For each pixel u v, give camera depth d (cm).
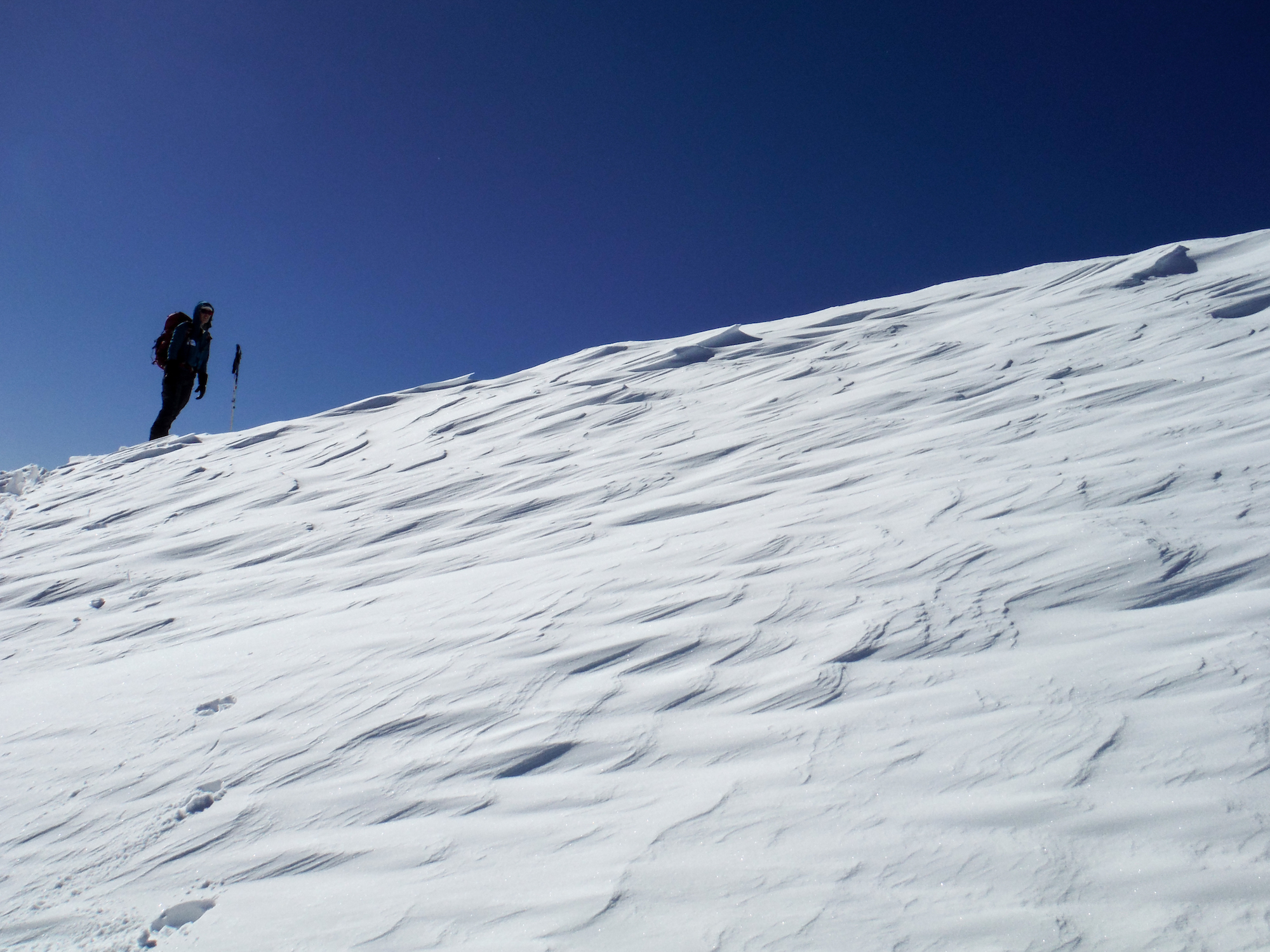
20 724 286
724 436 554
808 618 246
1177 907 121
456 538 454
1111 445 352
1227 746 153
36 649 385
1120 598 219
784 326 944
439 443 737
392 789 202
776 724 194
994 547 266
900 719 185
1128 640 198
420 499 559
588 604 293
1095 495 296
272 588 422
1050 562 246
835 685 206
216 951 157
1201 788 144
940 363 607
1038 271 921
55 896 185
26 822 219
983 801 152
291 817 200
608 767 193
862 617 238
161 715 272
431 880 165
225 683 290
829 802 162
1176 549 237
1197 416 365
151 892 181
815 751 180
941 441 422
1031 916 125
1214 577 219
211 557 509
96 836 207
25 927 175
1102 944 118
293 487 666
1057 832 141
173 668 317
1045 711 176
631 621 270
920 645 216
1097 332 577
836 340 799
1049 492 308
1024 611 222
